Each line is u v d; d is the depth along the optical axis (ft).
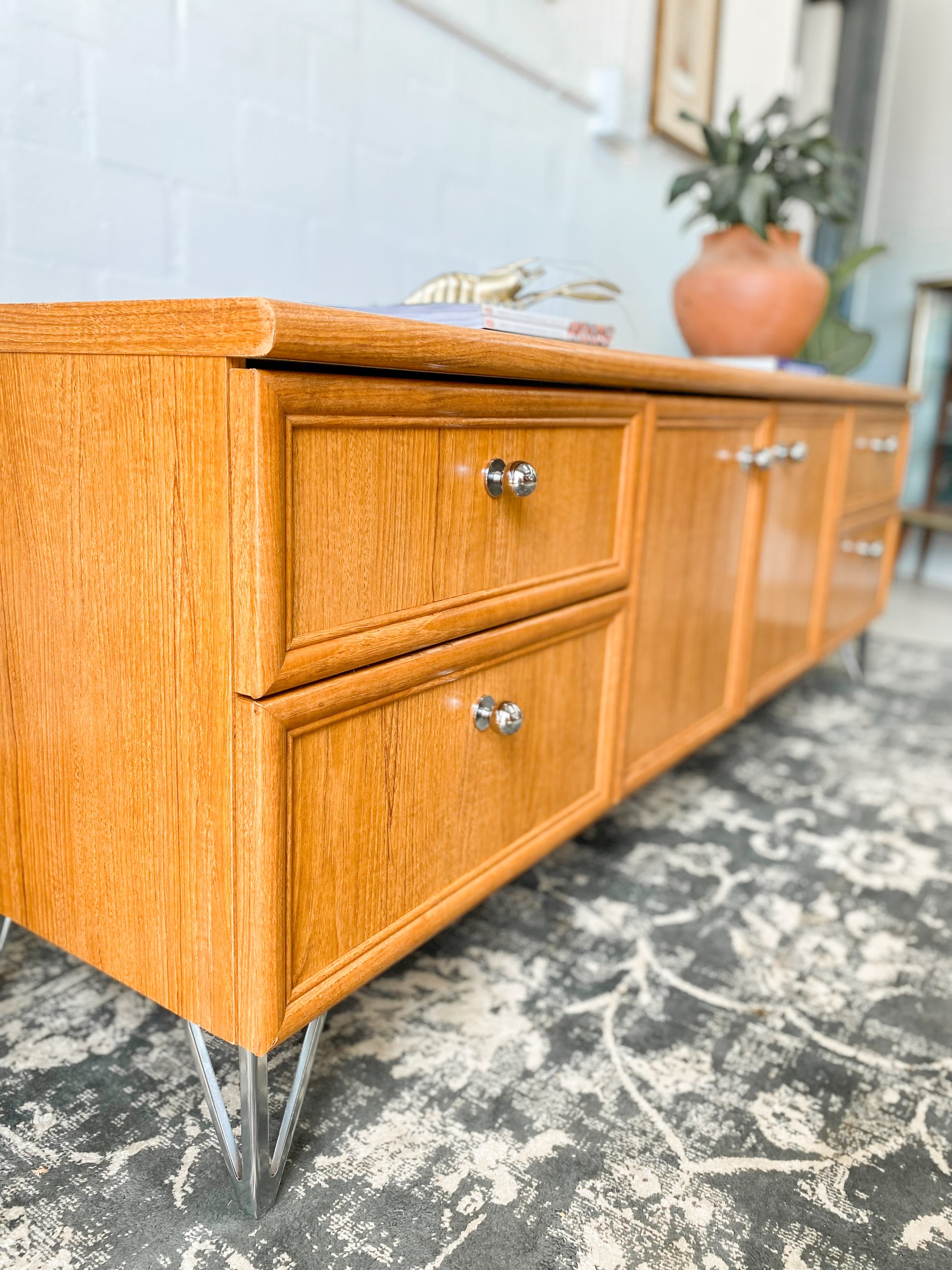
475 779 2.66
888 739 5.61
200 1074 2.23
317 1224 2.17
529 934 3.41
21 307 2.07
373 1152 2.38
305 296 3.92
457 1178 2.32
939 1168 2.44
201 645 1.92
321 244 3.94
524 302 3.42
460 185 4.64
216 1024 2.11
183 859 2.08
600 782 3.35
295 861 2.05
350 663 2.08
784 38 7.98
